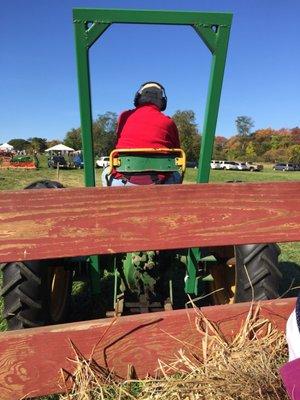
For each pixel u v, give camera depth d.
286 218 2.42
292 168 70.88
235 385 2.40
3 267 3.11
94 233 2.24
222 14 2.88
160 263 3.67
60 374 2.39
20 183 25.61
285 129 118.12
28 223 2.18
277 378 2.43
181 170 3.56
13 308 3.05
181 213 2.31
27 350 2.33
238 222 2.37
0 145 93.88
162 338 2.47
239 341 2.57
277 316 2.60
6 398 2.35
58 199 2.19
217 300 3.89
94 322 2.39
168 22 2.84
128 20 2.85
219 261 3.88
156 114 3.79
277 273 3.31
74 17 2.82
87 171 3.25
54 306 3.66
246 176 42.06
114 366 2.44
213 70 3.02
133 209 2.26
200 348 2.53
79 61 2.93
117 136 3.97
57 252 2.22
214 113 3.14
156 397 2.42
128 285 3.61
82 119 3.10
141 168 3.52
